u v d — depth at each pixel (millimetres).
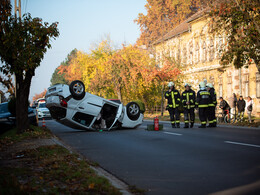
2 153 9602
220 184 5547
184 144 10375
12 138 13203
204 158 7852
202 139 11531
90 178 5820
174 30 47531
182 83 36312
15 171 6484
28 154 8969
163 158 8117
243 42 18062
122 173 6781
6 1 13641
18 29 13633
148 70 36969
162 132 14641
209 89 17312
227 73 32125
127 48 40281
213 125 17469
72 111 15352
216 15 19141
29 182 5500
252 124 18328
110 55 43938
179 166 7102
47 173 6324
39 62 14234
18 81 14930
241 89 29875
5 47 13680
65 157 8172
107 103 16219
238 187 5312
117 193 4961
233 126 18297
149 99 41812
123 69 39688
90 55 51219
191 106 17172
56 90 15336
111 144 11180
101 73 42688
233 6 17906
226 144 10023
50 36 13922
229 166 6855
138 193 5297
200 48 37594
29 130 15023
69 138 13766
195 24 38688
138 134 14055
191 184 5652
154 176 6367
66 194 4855
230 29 19047
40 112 34562
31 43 13898
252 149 8922
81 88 15359
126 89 41375
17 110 14961
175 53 44281
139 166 7348
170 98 17422
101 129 16406
